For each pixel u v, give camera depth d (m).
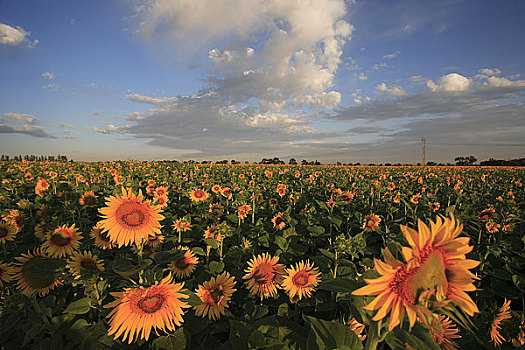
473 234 7.70
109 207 2.90
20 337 3.02
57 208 8.23
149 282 2.35
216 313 3.40
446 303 1.27
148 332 2.27
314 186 15.27
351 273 4.00
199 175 21.30
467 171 37.69
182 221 6.10
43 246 3.27
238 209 7.94
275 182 18.34
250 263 4.15
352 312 1.76
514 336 3.02
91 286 2.59
